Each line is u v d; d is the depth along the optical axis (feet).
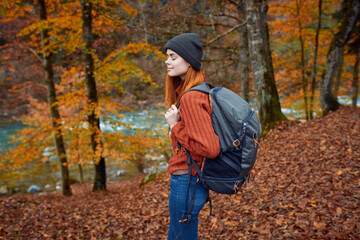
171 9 25.80
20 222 15.35
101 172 32.40
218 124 3.92
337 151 17.03
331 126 22.26
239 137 3.87
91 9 26.25
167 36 26.13
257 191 14.83
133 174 52.70
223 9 27.50
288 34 41.14
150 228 13.70
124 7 25.73
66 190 34.27
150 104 43.45
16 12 28.04
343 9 31.30
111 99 29.94
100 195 29.19
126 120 53.42
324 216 10.21
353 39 34.68
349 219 9.50
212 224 12.32
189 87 4.32
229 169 3.97
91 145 29.68
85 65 27.76
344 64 46.19
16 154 31.96
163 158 55.98
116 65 24.02
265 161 19.15
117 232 13.64
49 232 14.02
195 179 4.26
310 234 9.23
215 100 4.02
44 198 29.73
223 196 15.46
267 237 9.86
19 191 44.80
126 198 22.61
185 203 4.29
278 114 25.39
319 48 42.88
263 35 24.49
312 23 40.06
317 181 13.71
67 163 31.42
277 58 43.29
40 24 27.50
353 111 27.12
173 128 4.18
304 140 20.53
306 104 39.17
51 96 32.83
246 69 31.04
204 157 4.02
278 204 12.45
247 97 31.48
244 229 11.00
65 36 28.94
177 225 4.50
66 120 29.25
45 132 33.27
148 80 24.68
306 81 44.06
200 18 28.63
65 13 29.81
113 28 29.53
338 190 12.19
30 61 43.19
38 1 29.71
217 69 31.55
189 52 4.31
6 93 91.35
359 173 13.38
